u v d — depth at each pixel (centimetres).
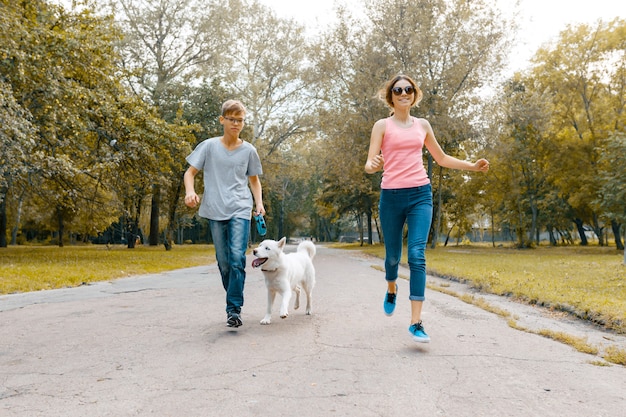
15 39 1330
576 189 3069
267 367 314
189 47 2980
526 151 3209
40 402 252
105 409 241
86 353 354
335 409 240
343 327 446
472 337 409
